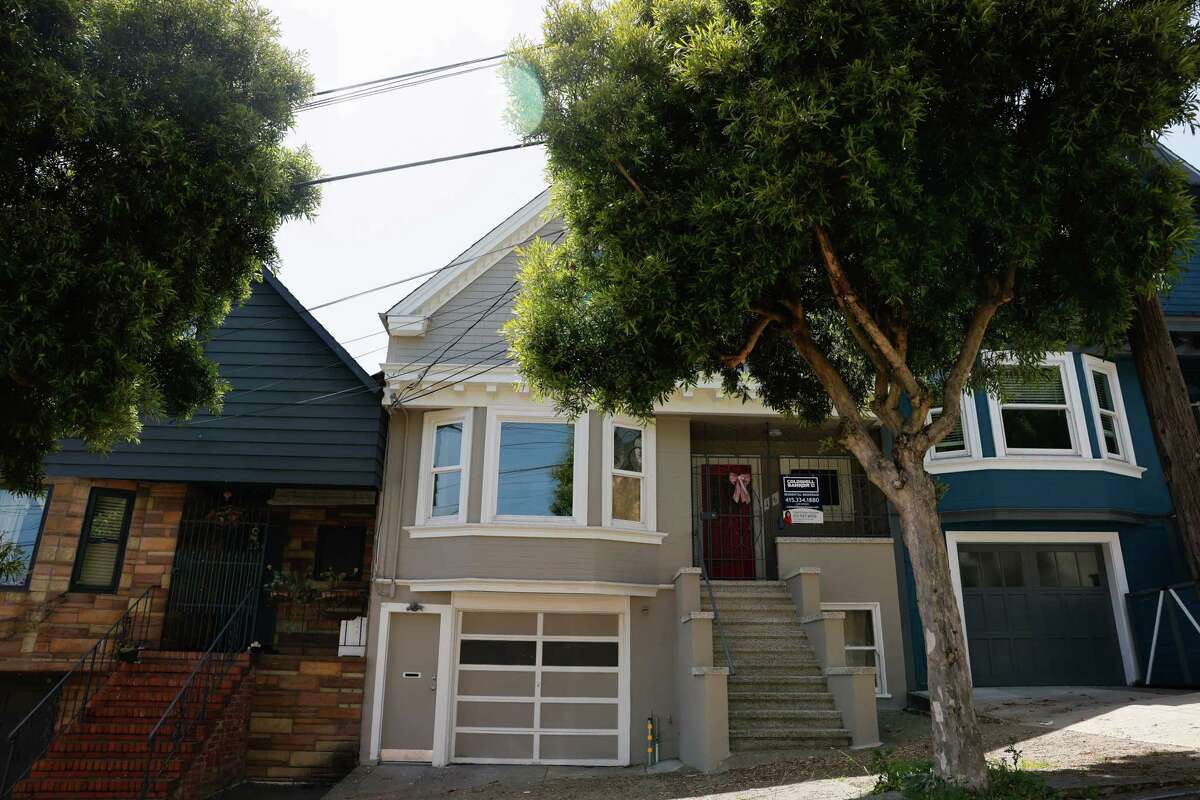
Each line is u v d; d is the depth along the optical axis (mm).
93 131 7652
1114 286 7891
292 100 9281
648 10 9008
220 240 8781
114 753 10867
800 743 11062
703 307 7871
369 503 15430
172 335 8953
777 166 7434
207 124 8180
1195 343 15609
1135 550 14703
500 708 13609
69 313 7184
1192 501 8008
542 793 10609
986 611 14523
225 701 12133
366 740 13125
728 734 11070
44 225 7172
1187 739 8625
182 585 13859
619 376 8711
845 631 14305
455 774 12500
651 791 9758
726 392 10430
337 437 14133
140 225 8086
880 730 12000
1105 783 6895
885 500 15172
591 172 8539
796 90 7367
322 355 14625
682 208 8203
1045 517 14062
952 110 7691
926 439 7617
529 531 13547
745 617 13367
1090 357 15055
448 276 15125
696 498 15633
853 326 8383
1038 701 12211
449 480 14273
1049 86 7559
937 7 7215
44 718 13438
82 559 13711
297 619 15273
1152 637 13758
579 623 14031
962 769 6680
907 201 7344
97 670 13227
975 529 14656
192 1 8375
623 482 14484
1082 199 7855
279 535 15578
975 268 8719
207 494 14781
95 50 7895
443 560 13609
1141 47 7039
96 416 7156
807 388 10391
